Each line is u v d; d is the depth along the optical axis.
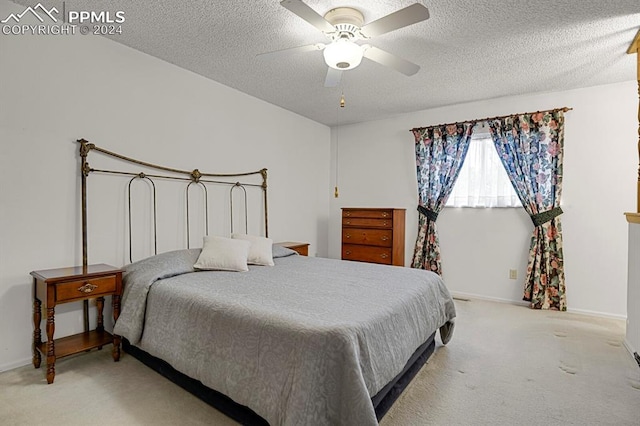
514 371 2.23
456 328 3.03
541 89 3.55
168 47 2.74
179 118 3.13
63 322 2.41
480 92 3.68
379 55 2.23
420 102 4.04
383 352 1.63
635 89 3.28
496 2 2.04
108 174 2.65
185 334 1.88
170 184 3.08
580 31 2.37
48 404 1.79
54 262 2.36
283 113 4.35
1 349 2.14
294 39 2.58
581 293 3.51
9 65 2.15
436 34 2.44
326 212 5.23
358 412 1.33
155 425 1.63
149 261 2.52
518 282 3.83
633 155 3.29
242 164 3.79
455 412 1.78
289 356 1.44
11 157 2.16
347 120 4.89
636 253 2.38
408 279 2.45
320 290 2.10
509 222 3.88
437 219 4.31
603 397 1.92
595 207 3.45
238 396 1.57
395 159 4.67
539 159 3.64
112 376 2.10
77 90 2.46
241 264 2.70
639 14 2.15
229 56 2.89
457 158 4.09
